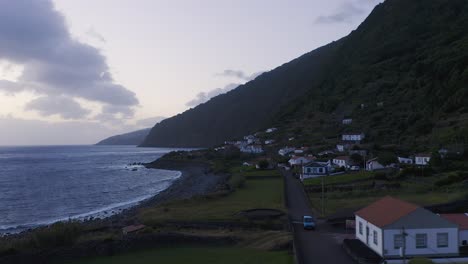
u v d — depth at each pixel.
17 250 40.84
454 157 95.56
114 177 161.38
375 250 37.06
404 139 137.00
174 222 57.50
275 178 105.69
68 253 40.78
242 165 150.25
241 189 89.56
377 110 183.50
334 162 116.56
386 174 85.44
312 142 170.25
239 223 54.62
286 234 47.16
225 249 43.59
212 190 96.94
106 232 52.88
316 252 39.25
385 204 41.44
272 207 66.38
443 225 36.12
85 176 166.12
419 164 100.19
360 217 41.47
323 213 60.47
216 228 54.41
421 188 73.06
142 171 189.62
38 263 39.16
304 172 99.12
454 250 36.06
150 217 63.41
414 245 35.78
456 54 183.25
